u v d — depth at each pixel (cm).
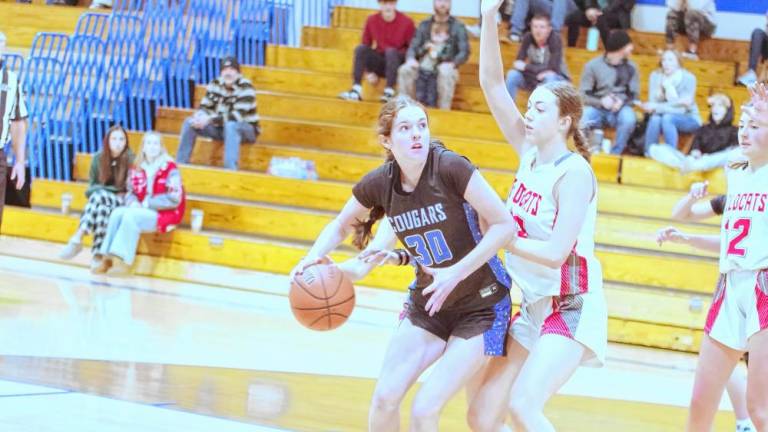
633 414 713
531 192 461
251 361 785
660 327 1055
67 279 1154
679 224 1199
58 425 525
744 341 476
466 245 453
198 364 753
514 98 1358
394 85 1452
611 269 1133
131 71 1538
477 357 450
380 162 1354
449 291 434
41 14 1748
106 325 883
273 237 1274
